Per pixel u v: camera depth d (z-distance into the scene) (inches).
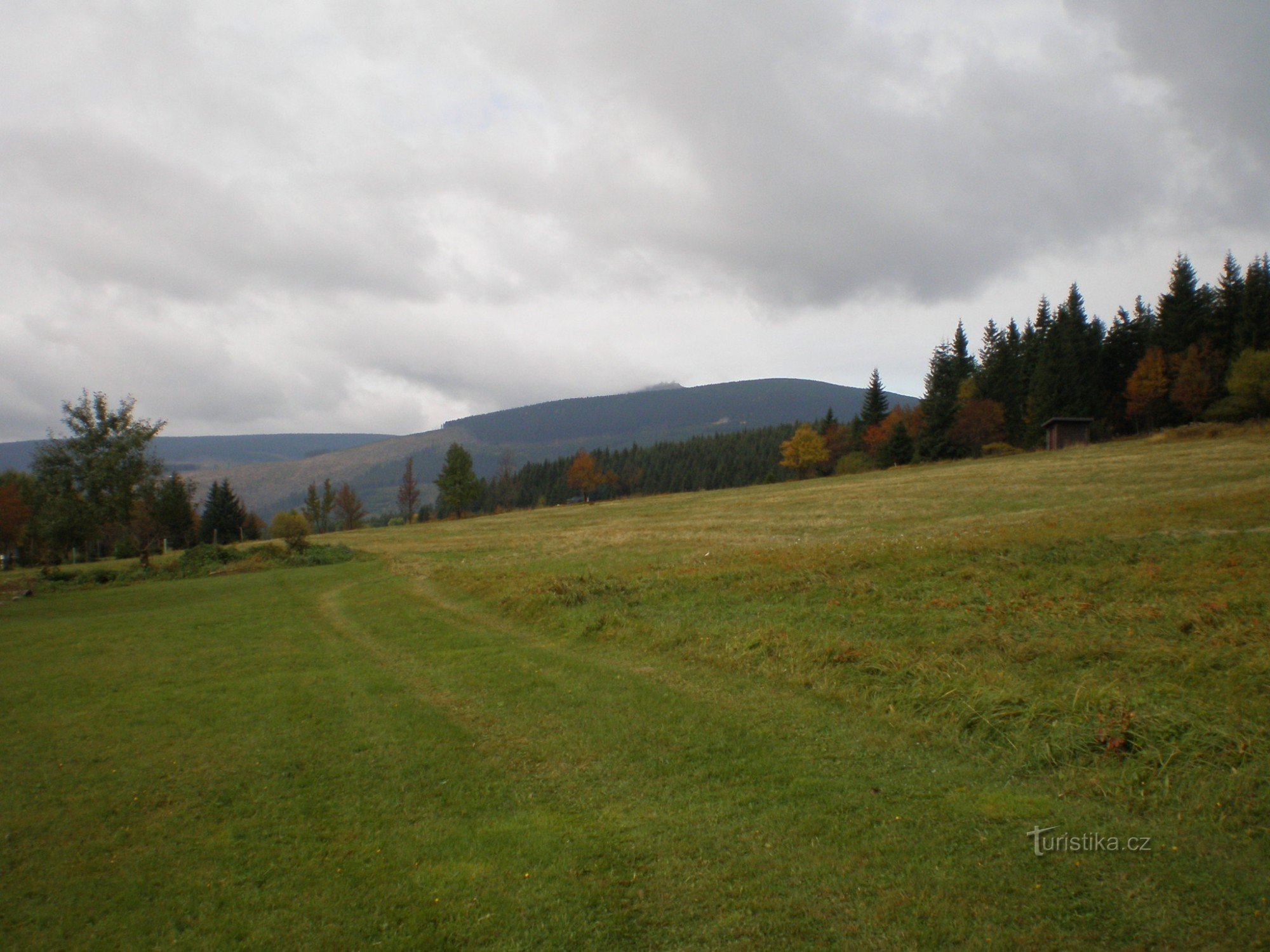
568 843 297.6
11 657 732.0
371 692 540.1
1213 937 207.5
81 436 1614.2
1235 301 3080.7
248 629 830.5
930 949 214.7
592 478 4288.9
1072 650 454.3
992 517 1314.0
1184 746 315.6
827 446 4525.1
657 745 393.7
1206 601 514.0
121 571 1668.3
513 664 585.6
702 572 853.8
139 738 463.2
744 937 228.4
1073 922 220.7
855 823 294.2
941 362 4350.4
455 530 2390.5
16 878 298.4
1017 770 327.9
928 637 528.4
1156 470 1657.2
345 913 259.9
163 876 293.9
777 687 475.5
